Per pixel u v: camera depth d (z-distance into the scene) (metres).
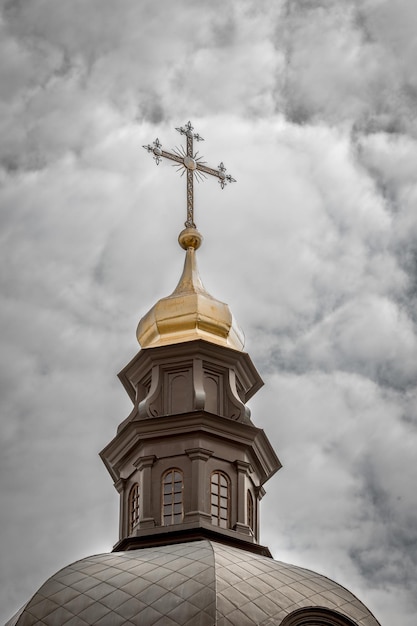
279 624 50.53
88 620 50.97
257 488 60.94
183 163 66.38
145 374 62.03
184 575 52.03
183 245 64.94
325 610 51.47
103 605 51.38
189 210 65.88
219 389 61.34
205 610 50.34
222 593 51.06
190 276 63.81
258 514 60.62
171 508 58.53
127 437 60.41
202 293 63.00
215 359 61.59
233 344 62.47
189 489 58.38
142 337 62.81
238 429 60.16
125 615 50.75
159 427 59.81
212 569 52.16
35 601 52.28
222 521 58.53
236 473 59.56
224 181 66.94
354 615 52.69
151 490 58.88
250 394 63.22
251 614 50.59
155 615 50.47
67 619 51.22
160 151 65.88
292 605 51.66
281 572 53.59
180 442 59.56
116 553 55.19
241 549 57.25
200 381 60.72
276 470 62.19
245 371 62.31
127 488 60.44
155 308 62.50
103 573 53.06
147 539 57.47
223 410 60.91
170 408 60.62
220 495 59.03
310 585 53.34
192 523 57.44
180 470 59.12
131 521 59.72
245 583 52.00
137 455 59.94
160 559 53.56
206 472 58.88
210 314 62.22
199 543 54.88
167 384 61.19
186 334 61.91
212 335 62.09
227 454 59.78
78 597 51.94
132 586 51.91
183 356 61.38
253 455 60.56
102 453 61.41
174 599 50.91
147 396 60.94
